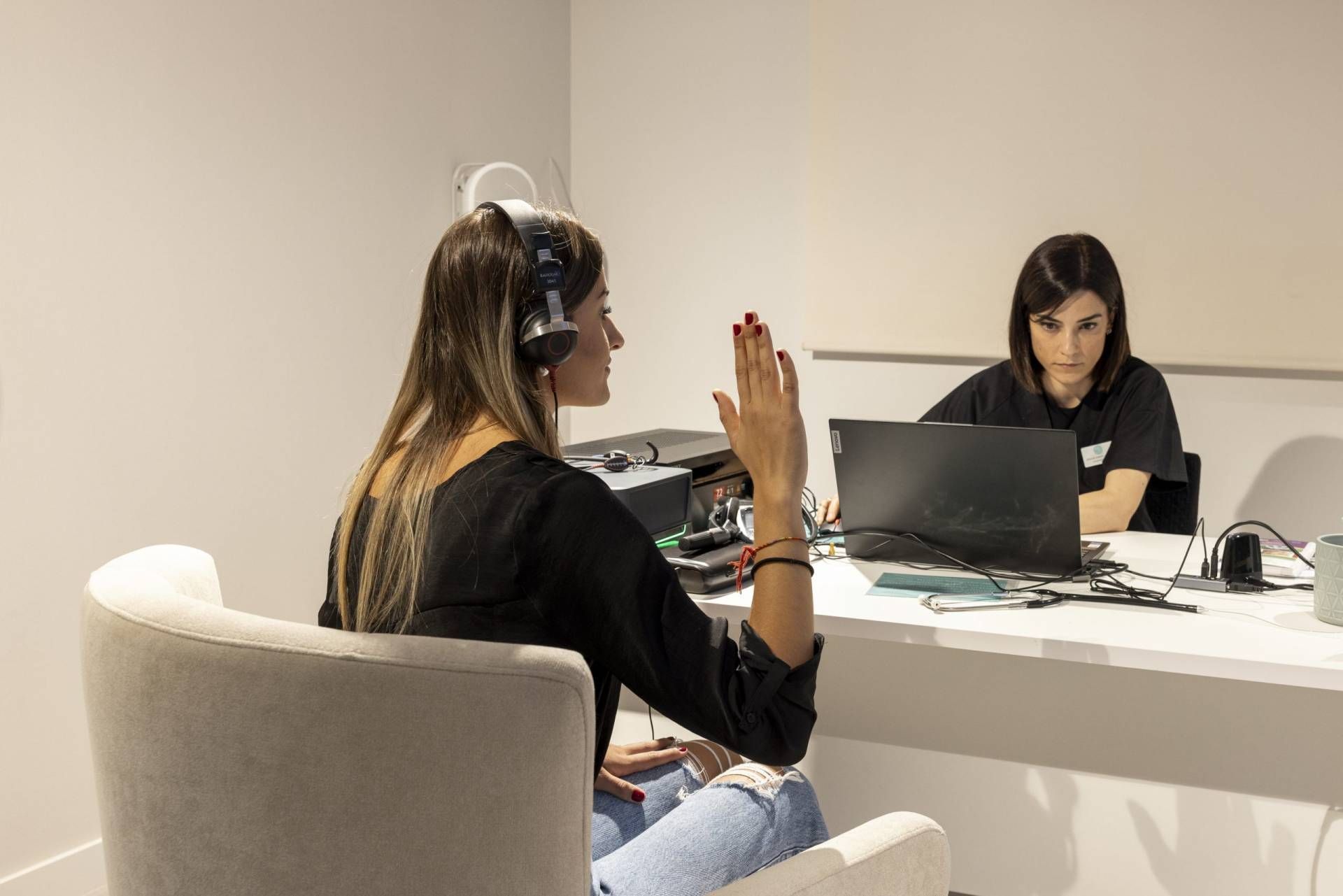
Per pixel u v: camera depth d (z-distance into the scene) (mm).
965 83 3518
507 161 3658
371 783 769
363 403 3057
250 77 2617
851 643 1969
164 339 2430
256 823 794
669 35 3887
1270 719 1729
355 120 2959
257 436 2701
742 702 955
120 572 930
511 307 1032
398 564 963
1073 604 1562
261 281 2686
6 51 2064
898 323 3684
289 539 2820
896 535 1760
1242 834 1764
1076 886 1867
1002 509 1660
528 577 918
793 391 1093
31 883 2188
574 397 1166
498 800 767
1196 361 3387
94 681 854
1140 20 3322
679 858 1093
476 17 3449
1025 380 2654
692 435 2170
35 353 2150
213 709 786
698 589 1567
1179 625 1449
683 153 3920
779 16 3750
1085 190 3445
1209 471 3441
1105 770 1833
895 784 1965
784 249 3836
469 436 997
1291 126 3229
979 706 1897
